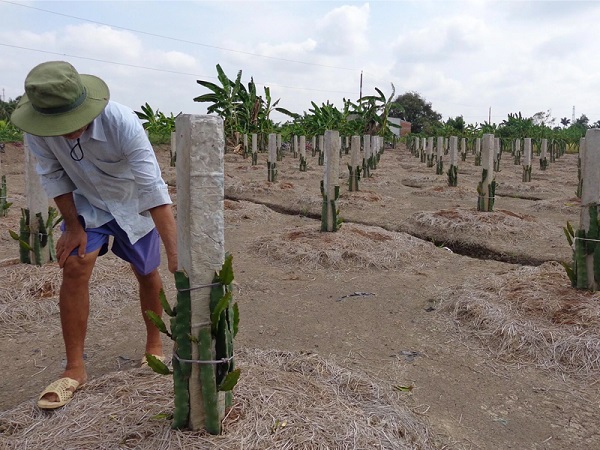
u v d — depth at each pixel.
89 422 2.28
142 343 3.64
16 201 9.12
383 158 25.27
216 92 21.91
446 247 7.02
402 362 3.47
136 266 2.82
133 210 2.74
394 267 5.76
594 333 3.55
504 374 3.34
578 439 2.68
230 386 2.08
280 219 8.76
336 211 6.61
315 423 2.25
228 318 2.15
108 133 2.42
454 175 12.10
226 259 2.03
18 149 18.64
